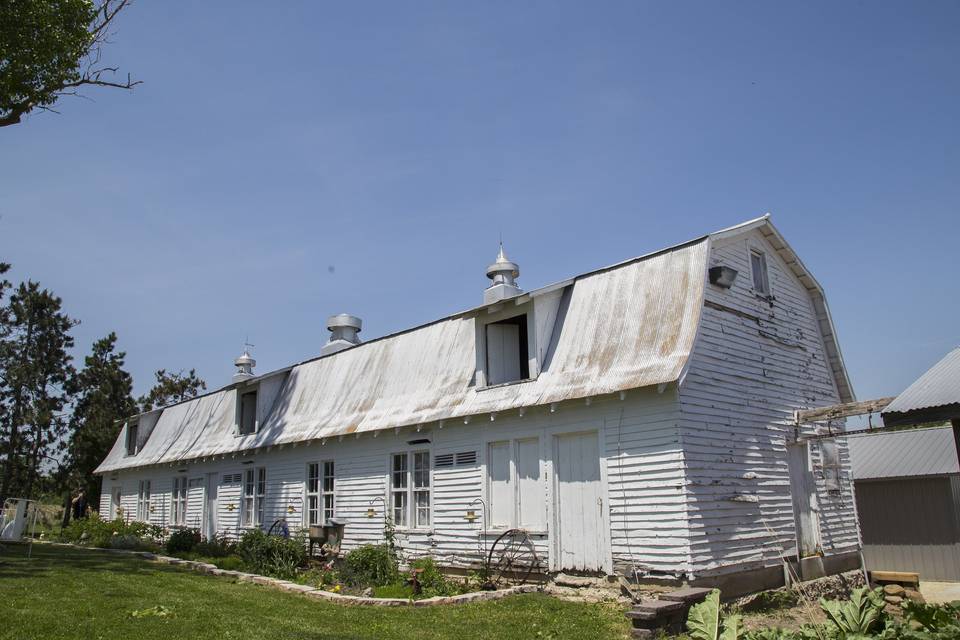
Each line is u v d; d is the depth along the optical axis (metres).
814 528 14.91
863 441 22.70
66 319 42.75
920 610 7.53
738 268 14.61
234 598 12.13
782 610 12.54
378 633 9.58
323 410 20.44
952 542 20.00
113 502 32.62
